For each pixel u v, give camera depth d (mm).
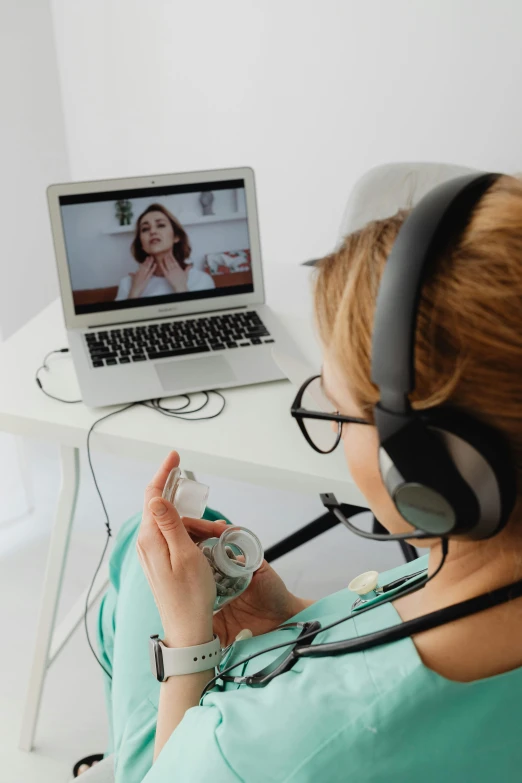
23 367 1104
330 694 434
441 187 363
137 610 860
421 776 405
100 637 1001
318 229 2053
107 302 1188
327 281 422
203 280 1226
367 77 1788
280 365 1096
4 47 1785
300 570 1676
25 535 1797
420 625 434
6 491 1798
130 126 2062
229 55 1878
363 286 380
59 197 1142
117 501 1877
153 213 1183
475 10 1617
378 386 356
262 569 796
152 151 2092
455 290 339
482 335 334
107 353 1113
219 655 655
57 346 1168
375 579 652
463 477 353
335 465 912
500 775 413
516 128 1718
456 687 404
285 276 1407
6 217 1943
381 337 345
